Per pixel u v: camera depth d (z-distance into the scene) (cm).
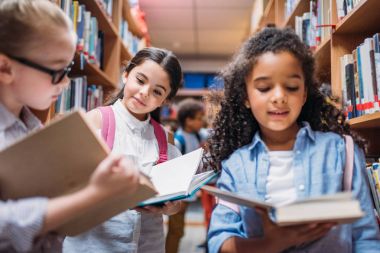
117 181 63
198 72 643
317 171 85
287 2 232
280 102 84
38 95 77
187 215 536
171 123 551
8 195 71
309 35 195
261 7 280
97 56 231
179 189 96
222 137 105
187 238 393
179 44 555
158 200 93
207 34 505
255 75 88
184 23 463
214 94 110
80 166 69
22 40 72
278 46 87
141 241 134
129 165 66
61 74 79
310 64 95
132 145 135
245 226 86
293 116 86
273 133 93
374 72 126
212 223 90
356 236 82
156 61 138
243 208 86
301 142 90
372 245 80
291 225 70
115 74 259
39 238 75
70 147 67
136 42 351
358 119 131
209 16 438
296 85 86
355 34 155
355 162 87
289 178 87
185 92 616
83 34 189
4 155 67
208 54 609
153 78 135
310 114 101
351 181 85
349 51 155
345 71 147
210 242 87
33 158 67
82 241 123
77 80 188
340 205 60
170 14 432
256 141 93
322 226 68
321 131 100
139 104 135
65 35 76
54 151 67
